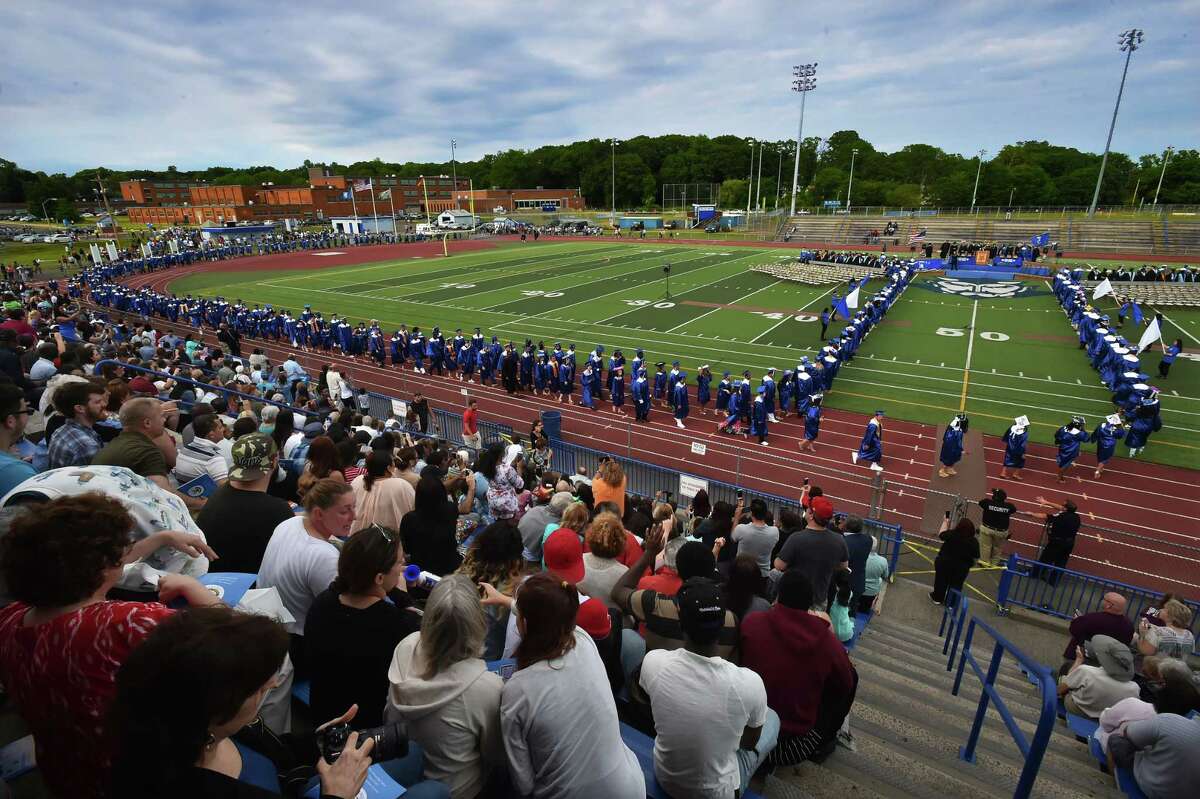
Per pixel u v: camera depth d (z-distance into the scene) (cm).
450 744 284
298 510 701
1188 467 1803
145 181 11925
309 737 282
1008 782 471
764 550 773
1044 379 2548
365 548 303
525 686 278
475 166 19000
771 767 414
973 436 2014
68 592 221
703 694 315
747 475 1783
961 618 730
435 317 3697
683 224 10406
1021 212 8306
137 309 3816
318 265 5997
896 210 8881
